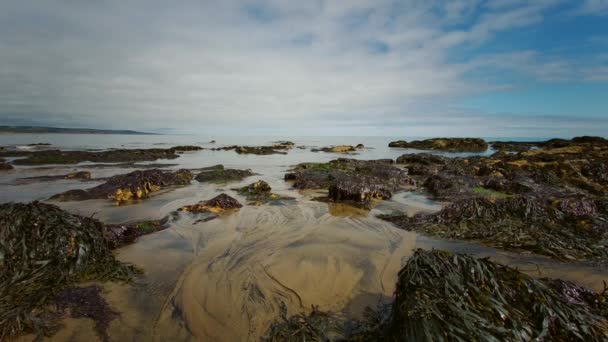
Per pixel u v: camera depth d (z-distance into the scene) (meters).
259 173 18.45
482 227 7.20
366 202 10.34
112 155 25.75
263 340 3.57
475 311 3.05
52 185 13.54
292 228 7.40
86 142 46.06
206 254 5.83
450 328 2.79
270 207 9.55
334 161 22.88
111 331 3.64
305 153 36.41
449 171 17.28
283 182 15.00
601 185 12.78
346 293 4.52
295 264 5.36
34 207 5.31
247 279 4.88
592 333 3.11
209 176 15.93
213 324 3.83
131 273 4.96
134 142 50.03
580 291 3.80
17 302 3.90
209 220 8.08
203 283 4.76
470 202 8.16
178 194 11.73
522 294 3.34
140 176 13.20
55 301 4.02
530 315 3.17
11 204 5.28
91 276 4.75
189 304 4.22
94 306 4.04
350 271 5.16
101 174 17.36
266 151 35.88
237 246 6.23
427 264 3.66
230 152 37.22
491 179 13.48
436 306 3.04
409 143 47.84
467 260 3.67
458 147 43.03
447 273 3.50
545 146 37.88
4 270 4.43
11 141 43.09
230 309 4.13
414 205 10.10
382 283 4.80
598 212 7.71
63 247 4.88
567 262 5.56
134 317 3.92
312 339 3.52
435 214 8.22
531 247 6.11
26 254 4.66
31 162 21.69
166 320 3.89
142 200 10.55
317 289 4.61
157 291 4.53
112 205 9.74
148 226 7.36
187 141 59.28
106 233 6.11
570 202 7.89
